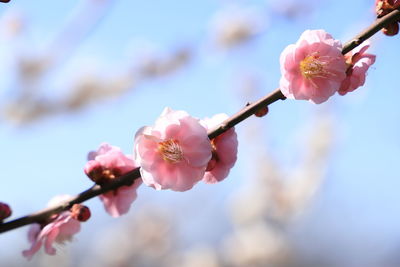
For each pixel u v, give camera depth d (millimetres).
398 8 2883
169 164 2908
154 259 10820
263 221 10141
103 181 3189
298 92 2891
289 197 9672
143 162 2912
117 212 3363
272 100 2908
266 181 9891
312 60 2895
